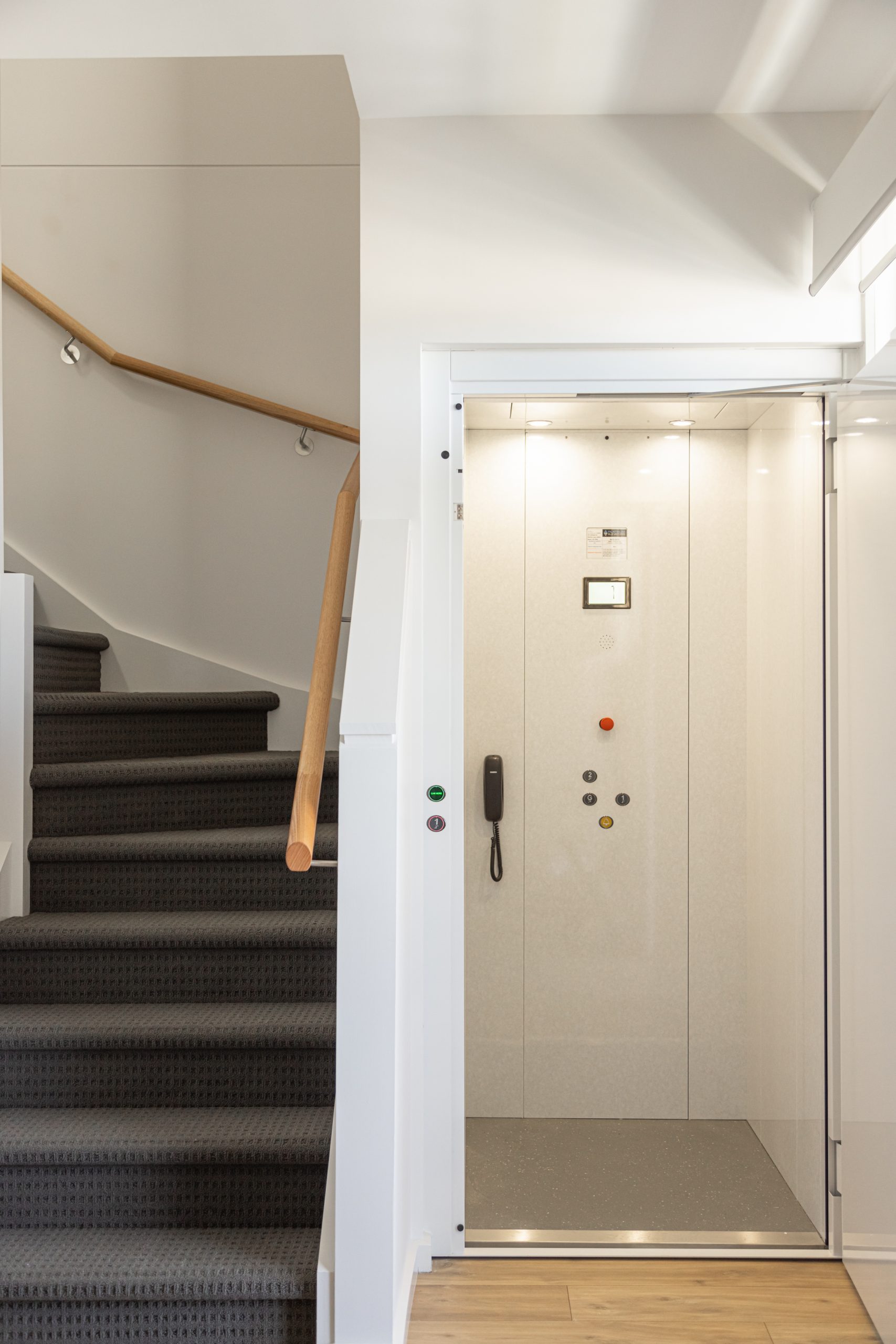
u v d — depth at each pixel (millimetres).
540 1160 2361
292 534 3523
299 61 3518
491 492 2354
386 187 2279
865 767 2041
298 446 3512
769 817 2332
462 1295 2141
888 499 1919
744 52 1995
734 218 2258
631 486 2350
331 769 2926
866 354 2236
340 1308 1763
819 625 2314
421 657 2303
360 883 1780
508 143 2271
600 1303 2111
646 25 1886
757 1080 2344
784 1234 2312
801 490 2311
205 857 2555
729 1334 1998
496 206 2273
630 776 2359
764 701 2336
